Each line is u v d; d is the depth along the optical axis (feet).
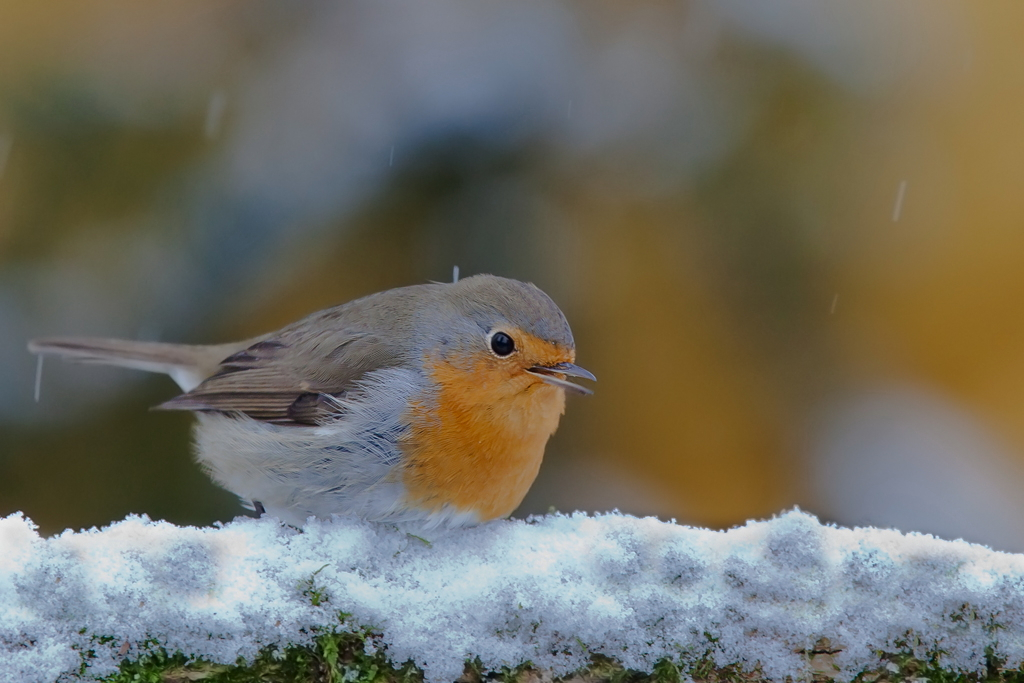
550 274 36.68
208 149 35.73
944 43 39.24
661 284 37.52
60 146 34.99
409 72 36.24
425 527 25.90
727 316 37.63
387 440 25.26
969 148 39.81
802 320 37.58
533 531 19.65
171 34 36.06
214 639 17.81
